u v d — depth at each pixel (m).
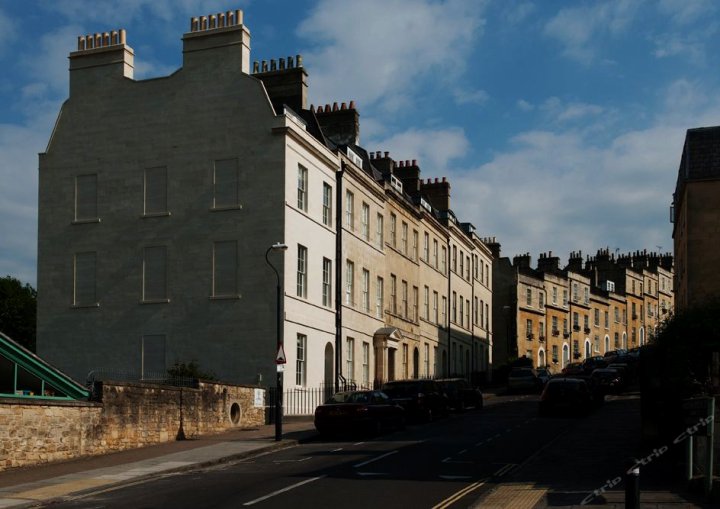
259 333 36.41
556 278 85.81
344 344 42.44
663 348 22.64
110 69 40.03
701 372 20.48
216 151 38.09
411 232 54.28
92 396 24.81
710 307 21.61
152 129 39.12
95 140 39.84
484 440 26.83
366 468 20.41
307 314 38.50
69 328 39.00
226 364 36.62
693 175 37.75
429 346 56.94
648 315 106.69
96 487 18.42
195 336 37.25
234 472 20.72
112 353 38.28
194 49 38.94
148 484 19.14
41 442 22.33
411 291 53.66
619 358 68.00
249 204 37.34
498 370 71.75
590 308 92.56
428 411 34.47
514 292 78.50
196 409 29.41
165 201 38.56
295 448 26.42
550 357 83.12
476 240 70.12
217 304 37.19
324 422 28.66
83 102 40.25
